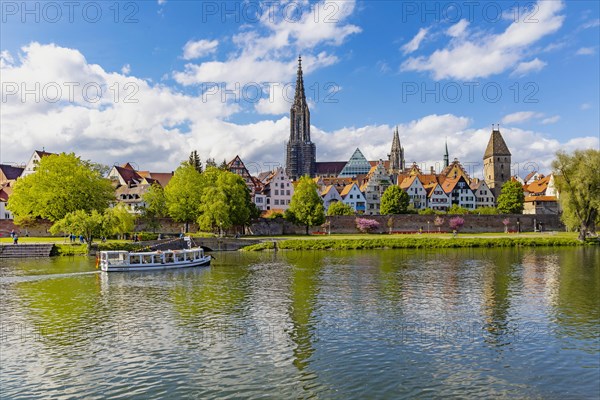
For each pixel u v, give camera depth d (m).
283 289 49.62
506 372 25.64
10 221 104.94
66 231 81.50
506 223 142.62
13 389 23.91
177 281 55.38
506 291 47.88
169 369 26.34
